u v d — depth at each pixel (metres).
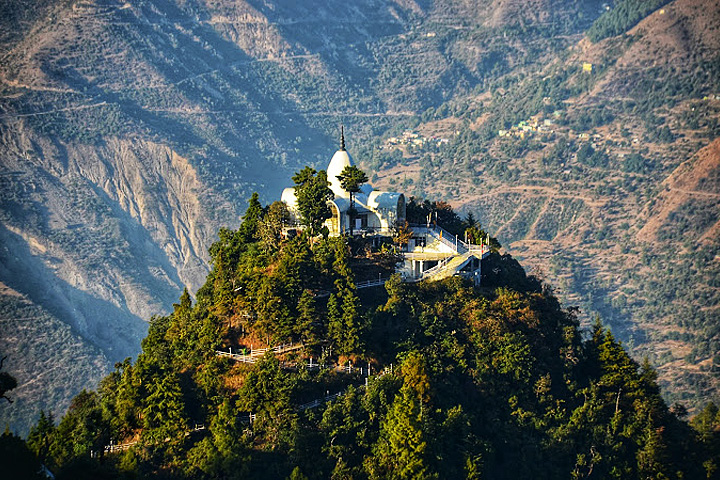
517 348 179.50
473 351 180.25
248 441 154.62
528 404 176.12
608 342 187.25
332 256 186.12
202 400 160.62
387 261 198.62
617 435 178.25
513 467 168.00
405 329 180.38
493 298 197.25
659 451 175.38
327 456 155.00
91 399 174.50
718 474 181.75
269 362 161.50
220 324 177.88
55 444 151.88
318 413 161.00
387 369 171.25
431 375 171.12
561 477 169.00
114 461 150.25
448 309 187.25
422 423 157.88
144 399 158.88
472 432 166.50
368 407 161.25
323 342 174.12
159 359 171.25
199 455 150.12
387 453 155.12
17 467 124.56
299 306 172.62
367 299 188.50
